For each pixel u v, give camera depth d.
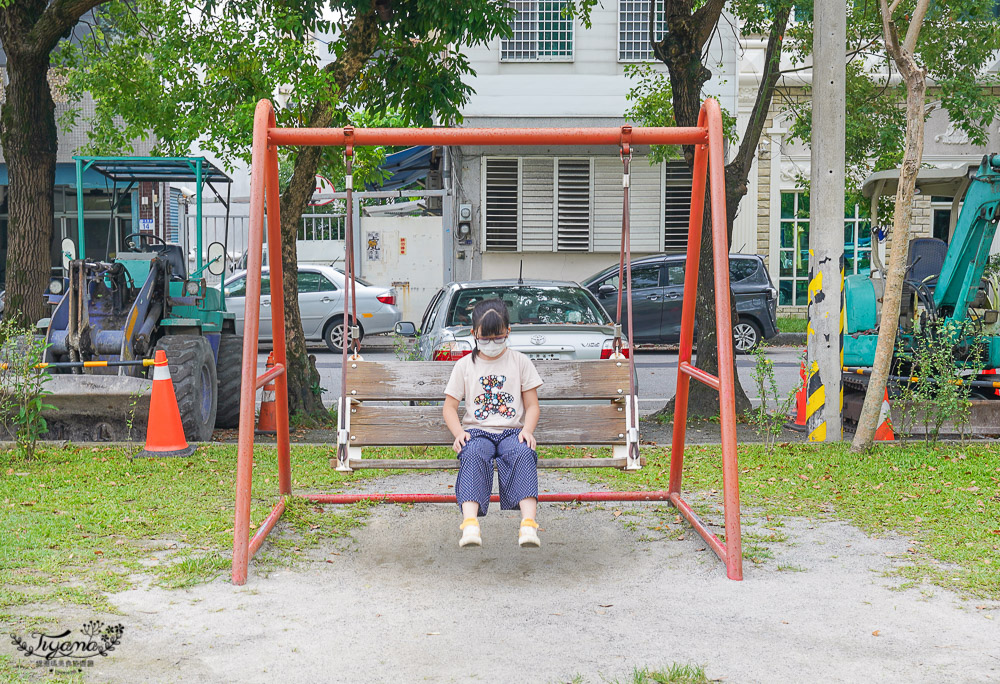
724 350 4.78
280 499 5.86
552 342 7.53
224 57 9.10
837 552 5.09
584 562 4.98
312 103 9.43
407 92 10.79
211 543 5.13
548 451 7.89
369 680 3.40
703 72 9.91
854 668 3.51
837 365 8.42
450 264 20.89
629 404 5.29
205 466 7.12
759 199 21.92
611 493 5.64
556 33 20.31
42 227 9.88
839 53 8.25
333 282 18.52
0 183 20.98
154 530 5.33
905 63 7.38
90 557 4.77
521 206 20.67
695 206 5.49
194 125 9.07
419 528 5.68
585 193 20.64
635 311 17.72
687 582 4.61
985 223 9.01
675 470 6.00
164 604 4.18
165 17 10.30
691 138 5.12
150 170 10.00
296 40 9.17
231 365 9.72
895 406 8.48
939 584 4.52
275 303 5.62
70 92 12.48
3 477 6.60
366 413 5.23
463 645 3.75
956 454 7.63
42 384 7.72
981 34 12.42
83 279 8.46
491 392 4.91
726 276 4.86
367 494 5.69
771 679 3.41
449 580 4.66
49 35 9.65
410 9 9.95
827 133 8.30
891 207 11.13
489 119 20.47
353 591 4.45
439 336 8.15
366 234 21.27
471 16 9.57
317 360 17.12
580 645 3.75
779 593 4.42
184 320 9.01
